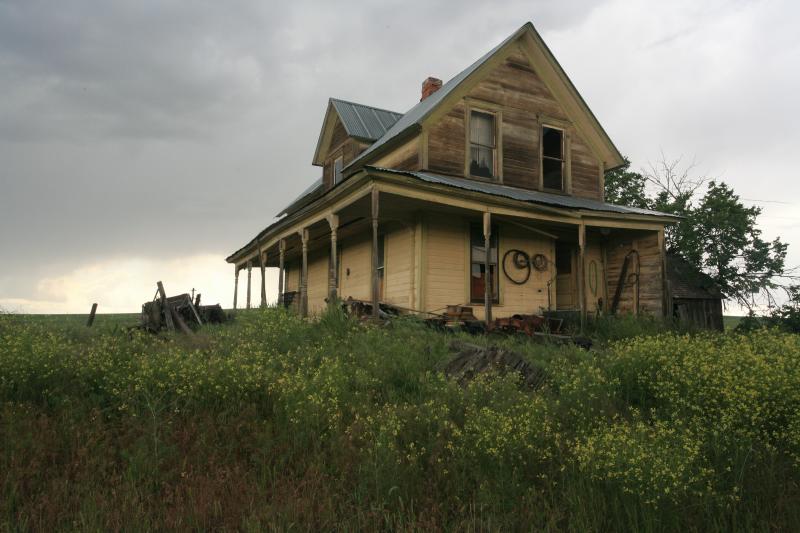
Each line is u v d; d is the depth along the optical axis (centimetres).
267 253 2353
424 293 1463
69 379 704
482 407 637
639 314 1543
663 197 2384
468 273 1547
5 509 433
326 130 2369
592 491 456
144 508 454
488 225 1368
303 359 830
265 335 1023
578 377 718
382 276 1688
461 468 529
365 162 1873
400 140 1662
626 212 1561
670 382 692
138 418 598
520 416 575
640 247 1734
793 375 655
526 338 1228
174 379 668
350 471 520
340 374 731
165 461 525
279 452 555
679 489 440
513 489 475
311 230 1814
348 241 1933
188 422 598
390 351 897
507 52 1764
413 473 505
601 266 1864
